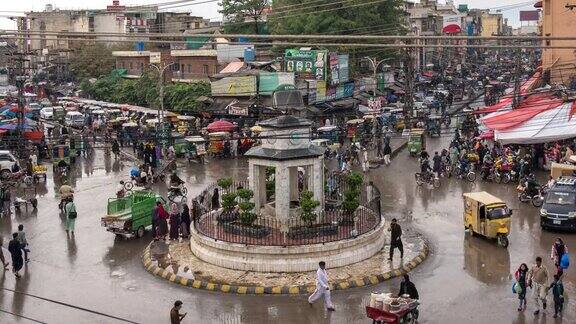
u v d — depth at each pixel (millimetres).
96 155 52500
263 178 27750
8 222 32688
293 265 24047
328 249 24391
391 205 35406
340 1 69312
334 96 64188
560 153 43000
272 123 26094
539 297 20750
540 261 20906
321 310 21250
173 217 28438
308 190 26375
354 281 23219
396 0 73812
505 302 21688
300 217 25625
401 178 42875
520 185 36094
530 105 44344
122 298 22641
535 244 27891
